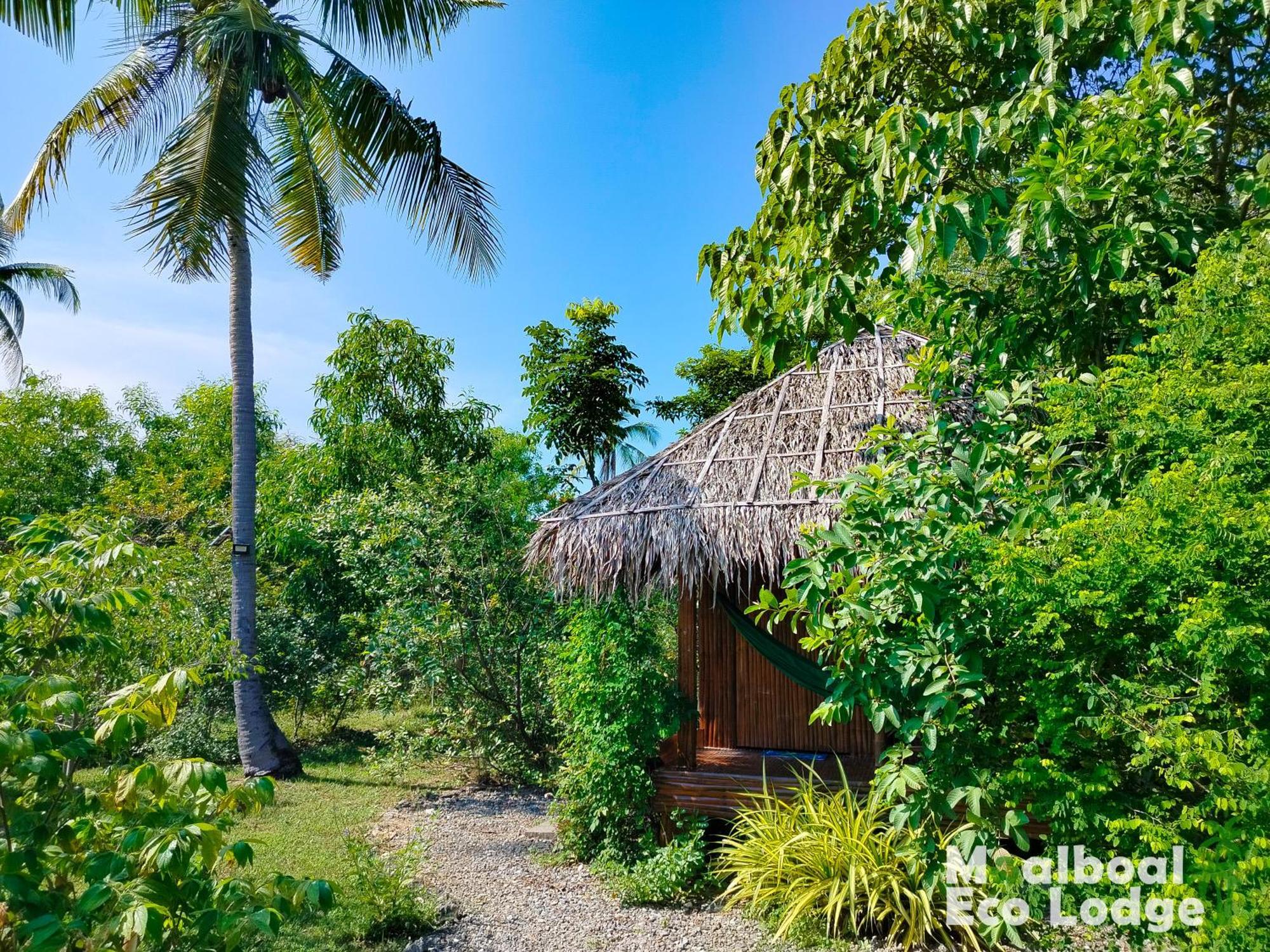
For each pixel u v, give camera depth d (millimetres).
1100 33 4863
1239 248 3707
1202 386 3344
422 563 10570
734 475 6625
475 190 11102
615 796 6523
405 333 14438
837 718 4152
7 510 15570
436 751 9984
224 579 11812
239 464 10211
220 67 9453
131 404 22438
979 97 5668
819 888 5113
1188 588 3139
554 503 12234
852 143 4801
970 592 3658
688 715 6789
